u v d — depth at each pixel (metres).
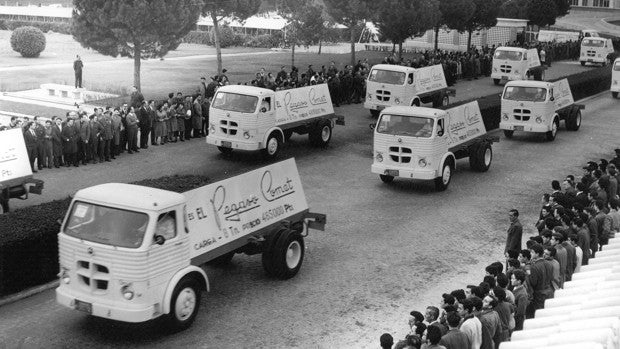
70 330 12.64
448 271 16.11
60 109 35.06
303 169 24.88
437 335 9.62
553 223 14.95
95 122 24.31
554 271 12.79
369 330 13.10
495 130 32.31
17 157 18.77
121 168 24.03
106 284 11.90
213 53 65.31
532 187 23.61
